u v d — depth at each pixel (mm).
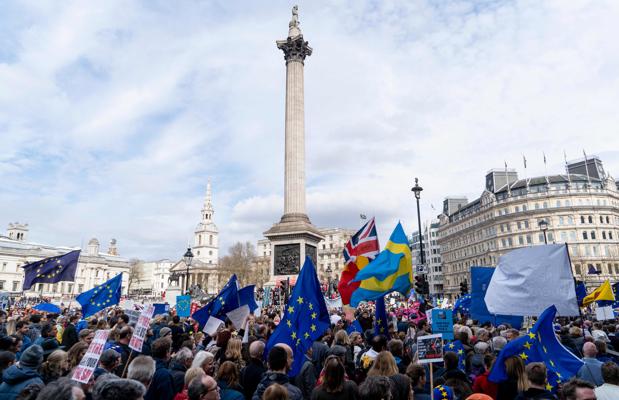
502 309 12281
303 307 10758
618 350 13867
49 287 155125
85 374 6617
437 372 10578
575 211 115312
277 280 46250
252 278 144750
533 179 123812
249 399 9312
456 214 152125
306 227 46438
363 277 13211
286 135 51375
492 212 127500
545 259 11906
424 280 26062
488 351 11055
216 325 13148
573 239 114312
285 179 50250
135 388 4918
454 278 150375
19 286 152625
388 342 11219
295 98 52062
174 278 80312
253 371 9531
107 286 19906
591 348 9914
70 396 4809
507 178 127438
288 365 8117
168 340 8930
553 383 8883
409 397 7641
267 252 186125
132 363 7074
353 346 13422
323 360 11711
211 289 173875
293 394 7621
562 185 119375
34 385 6906
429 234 180875
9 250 151750
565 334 15914
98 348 6750
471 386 9516
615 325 20328
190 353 9797
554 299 11492
